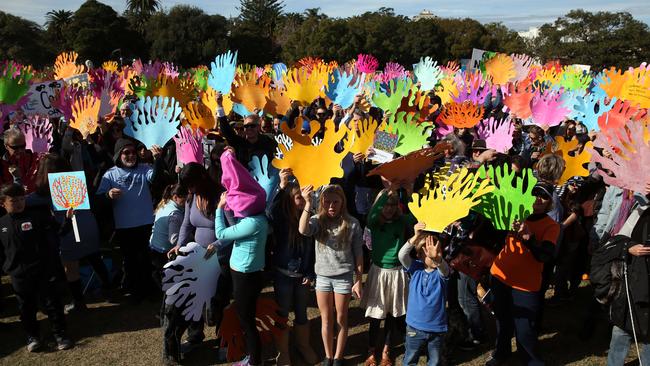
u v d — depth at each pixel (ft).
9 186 15.08
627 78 28.73
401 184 15.02
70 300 19.13
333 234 14.14
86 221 18.12
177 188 16.61
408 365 13.66
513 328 14.23
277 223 14.57
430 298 13.10
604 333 16.51
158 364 15.03
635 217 12.51
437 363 13.29
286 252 14.48
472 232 14.83
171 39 207.10
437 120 27.20
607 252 12.72
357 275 14.57
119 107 29.09
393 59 202.08
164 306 14.93
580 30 197.47
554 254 13.10
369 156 17.80
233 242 14.29
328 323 14.44
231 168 13.30
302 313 15.01
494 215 12.96
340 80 27.68
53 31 224.94
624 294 12.28
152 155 19.79
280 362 14.70
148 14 274.36
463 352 15.60
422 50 204.03
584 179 18.30
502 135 23.95
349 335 16.66
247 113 28.02
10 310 18.60
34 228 15.29
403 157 14.08
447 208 12.41
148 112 19.24
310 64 40.88
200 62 212.02
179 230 16.55
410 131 18.60
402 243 14.46
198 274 14.32
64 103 26.43
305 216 13.44
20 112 25.57
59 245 17.44
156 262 17.28
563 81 41.45
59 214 17.75
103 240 25.45
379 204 14.71
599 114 24.21
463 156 18.90
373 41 195.83
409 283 14.07
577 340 16.22
